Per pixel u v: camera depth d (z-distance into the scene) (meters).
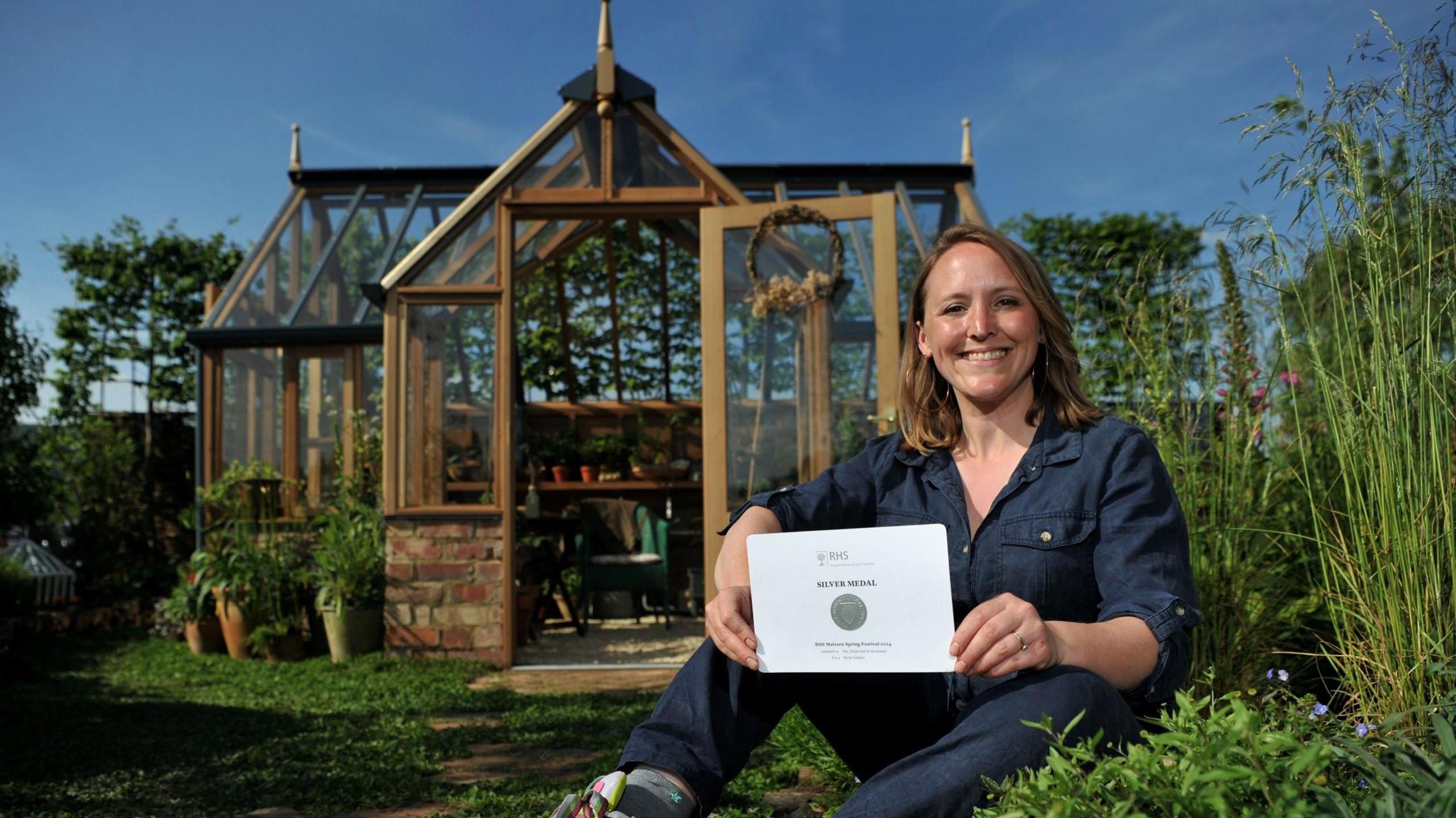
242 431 7.80
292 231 8.57
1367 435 1.85
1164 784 0.95
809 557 1.31
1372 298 1.87
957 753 1.15
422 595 5.79
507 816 2.55
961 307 1.59
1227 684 2.27
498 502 5.84
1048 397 1.65
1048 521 1.50
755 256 5.46
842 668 1.29
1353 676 1.85
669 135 5.80
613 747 3.50
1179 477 2.57
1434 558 1.70
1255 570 2.49
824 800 2.43
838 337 5.43
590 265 9.58
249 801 2.77
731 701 1.42
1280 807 0.88
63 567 8.45
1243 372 2.78
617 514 8.20
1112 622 1.31
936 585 1.24
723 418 5.43
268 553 6.33
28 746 3.51
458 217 5.89
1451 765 0.99
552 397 10.18
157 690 4.93
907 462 1.70
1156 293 3.00
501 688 4.91
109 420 10.64
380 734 3.72
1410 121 1.90
